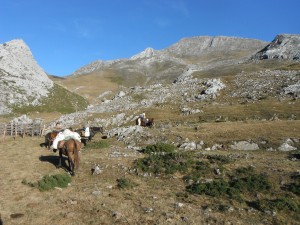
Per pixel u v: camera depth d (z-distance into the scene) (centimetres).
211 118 5125
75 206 1625
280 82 7125
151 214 1528
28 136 4475
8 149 3247
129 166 2347
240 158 2544
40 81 10850
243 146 3105
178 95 7269
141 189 1903
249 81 7544
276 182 1955
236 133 3456
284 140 3133
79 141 2267
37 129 4606
